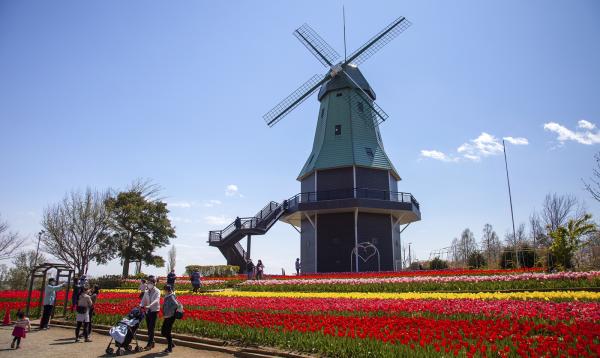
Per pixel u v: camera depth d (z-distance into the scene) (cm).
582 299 1247
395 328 906
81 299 1123
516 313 986
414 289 1831
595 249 2514
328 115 3631
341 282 2042
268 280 2409
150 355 910
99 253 3222
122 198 3394
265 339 905
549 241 3091
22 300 2122
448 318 1041
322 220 3309
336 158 3369
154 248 3447
